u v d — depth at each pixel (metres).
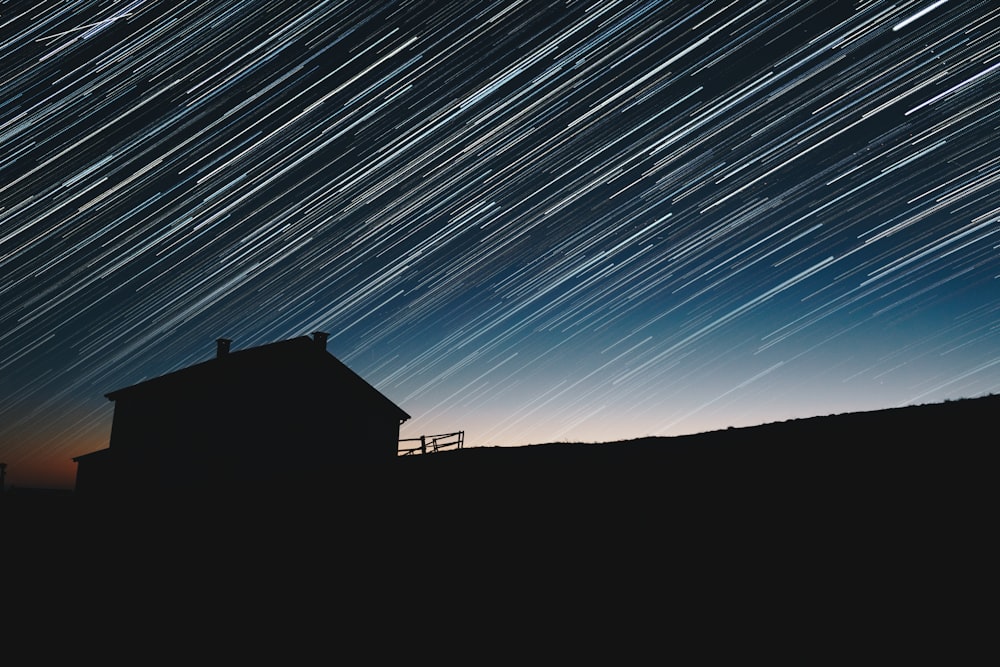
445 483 10.23
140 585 9.10
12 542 12.13
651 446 10.06
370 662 5.60
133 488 21.27
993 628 4.07
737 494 7.07
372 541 8.57
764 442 8.58
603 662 4.79
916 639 4.19
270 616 7.11
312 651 6.06
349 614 6.67
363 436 22.31
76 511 15.18
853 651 4.23
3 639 7.77
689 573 5.77
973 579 4.58
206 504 13.35
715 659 4.52
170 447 21.02
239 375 20.59
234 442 19.81
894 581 4.84
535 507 8.21
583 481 8.74
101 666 6.69
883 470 6.66
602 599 5.71
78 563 10.58
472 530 8.02
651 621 5.20
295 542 9.34
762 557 5.70
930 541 5.19
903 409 8.72
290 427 20.33
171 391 21.62
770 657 4.40
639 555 6.32
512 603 6.04
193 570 9.27
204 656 6.50
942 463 6.43
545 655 5.07
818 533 5.81
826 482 6.75
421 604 6.48
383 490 10.79
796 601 4.95
